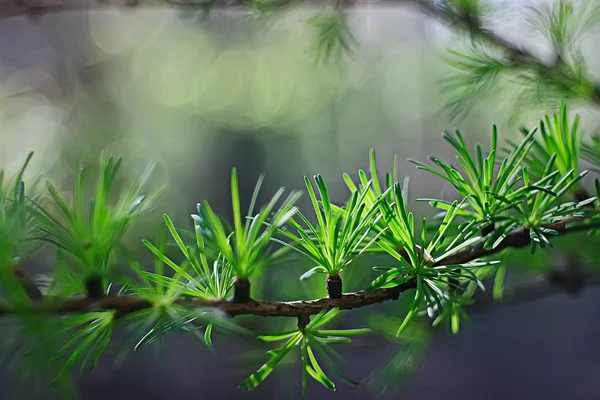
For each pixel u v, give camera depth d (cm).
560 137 43
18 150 92
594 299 151
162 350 39
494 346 151
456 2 49
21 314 36
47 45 187
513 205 40
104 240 37
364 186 39
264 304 38
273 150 218
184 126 212
